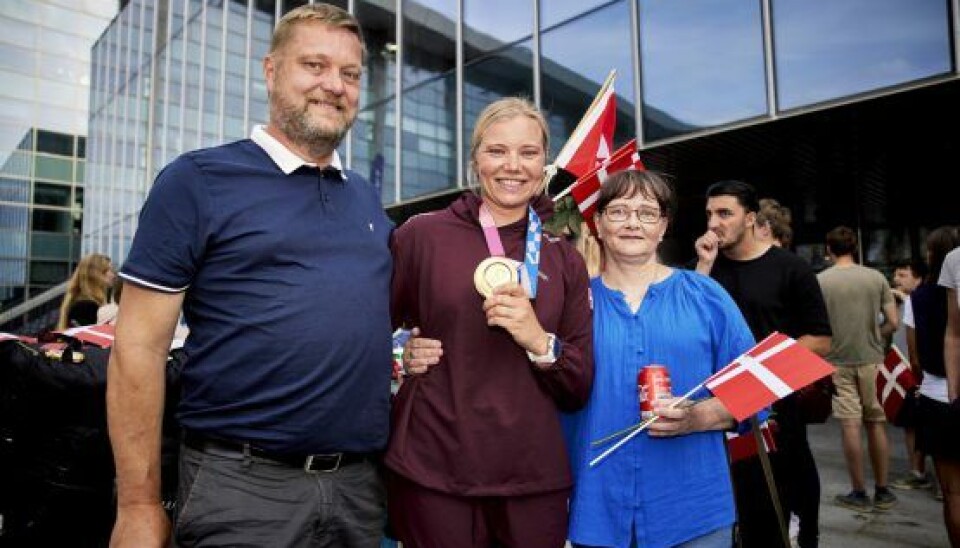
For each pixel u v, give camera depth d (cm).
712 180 854
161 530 163
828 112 590
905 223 823
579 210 238
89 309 485
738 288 300
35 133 3419
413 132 1010
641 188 205
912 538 394
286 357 167
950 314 293
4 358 244
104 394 249
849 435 459
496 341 191
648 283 217
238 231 170
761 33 621
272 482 170
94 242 2628
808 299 290
